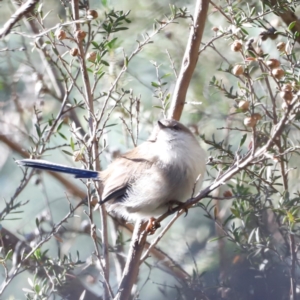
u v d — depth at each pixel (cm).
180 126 984
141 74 1324
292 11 978
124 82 1165
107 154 1213
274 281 1002
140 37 1303
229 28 943
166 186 948
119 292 871
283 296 987
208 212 983
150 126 1241
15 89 1288
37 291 923
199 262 1198
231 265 1066
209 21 1262
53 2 1357
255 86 1148
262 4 945
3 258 938
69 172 928
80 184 1470
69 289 1091
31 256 972
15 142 1281
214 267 1179
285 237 1003
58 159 1398
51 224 1110
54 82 1259
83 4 974
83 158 900
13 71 1327
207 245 1259
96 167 997
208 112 1270
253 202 968
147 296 1237
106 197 945
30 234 1165
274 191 955
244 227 972
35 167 975
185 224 1316
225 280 1034
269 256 1019
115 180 976
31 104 1344
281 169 916
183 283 1041
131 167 977
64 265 981
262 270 1001
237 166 778
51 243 1252
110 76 1148
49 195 1444
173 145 962
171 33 1290
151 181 954
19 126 1352
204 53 1307
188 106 1277
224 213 1234
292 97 708
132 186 964
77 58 1027
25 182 1034
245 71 819
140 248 945
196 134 1193
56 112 1363
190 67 995
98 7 1269
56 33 882
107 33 973
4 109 1356
